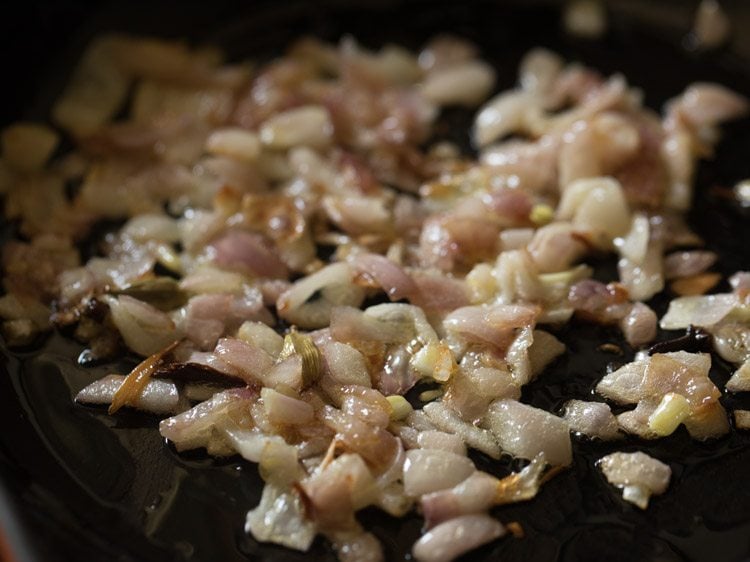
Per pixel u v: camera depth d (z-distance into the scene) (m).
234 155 0.27
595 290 0.24
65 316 0.24
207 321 0.23
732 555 0.20
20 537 0.20
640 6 0.31
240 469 0.21
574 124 0.27
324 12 0.32
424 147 0.28
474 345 0.23
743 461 0.21
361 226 0.25
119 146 0.28
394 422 0.22
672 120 0.28
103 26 0.31
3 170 0.27
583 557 0.20
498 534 0.20
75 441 0.22
